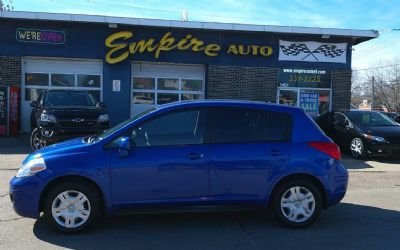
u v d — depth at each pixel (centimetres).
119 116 1883
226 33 1930
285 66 1986
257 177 587
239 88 1953
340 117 1448
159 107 607
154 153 570
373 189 888
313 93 2012
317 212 603
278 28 1909
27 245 525
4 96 1675
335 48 2016
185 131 586
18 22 1806
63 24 1830
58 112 1143
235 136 594
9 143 1517
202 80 1981
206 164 576
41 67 1866
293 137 604
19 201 556
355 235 579
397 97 6844
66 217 562
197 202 578
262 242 547
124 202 566
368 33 1967
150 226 606
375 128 1329
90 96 1313
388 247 534
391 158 1369
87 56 1848
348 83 2038
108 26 1841
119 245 530
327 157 603
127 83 1881
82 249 515
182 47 1903
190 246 530
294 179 600
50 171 552
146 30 1878
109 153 565
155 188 569
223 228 602
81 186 561
